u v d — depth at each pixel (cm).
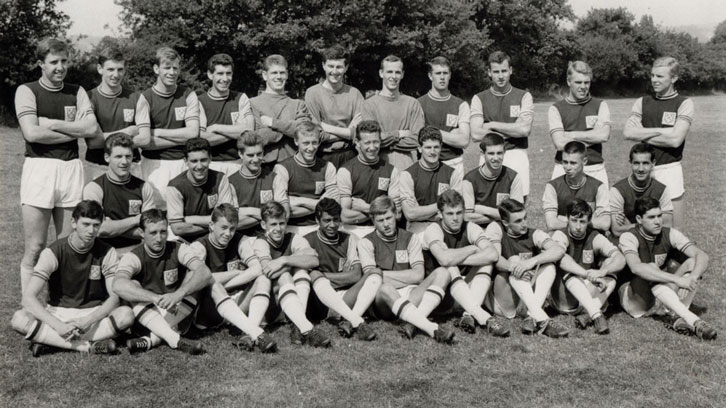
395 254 589
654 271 559
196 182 595
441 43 4625
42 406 415
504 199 624
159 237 517
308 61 3806
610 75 6250
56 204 602
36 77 2973
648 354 498
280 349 515
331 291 555
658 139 657
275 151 690
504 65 690
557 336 538
